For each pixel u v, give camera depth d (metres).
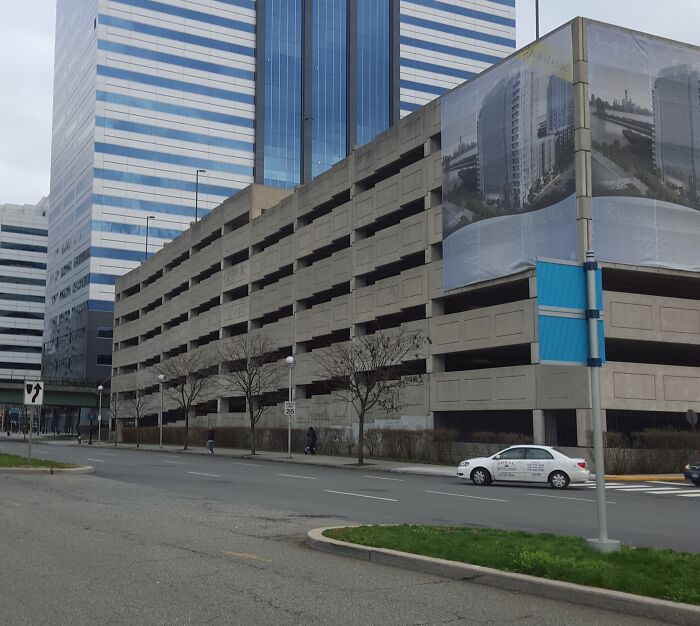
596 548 9.58
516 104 36.66
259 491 21.33
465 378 37.84
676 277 36.00
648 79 35.59
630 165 34.47
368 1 116.12
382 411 44.09
